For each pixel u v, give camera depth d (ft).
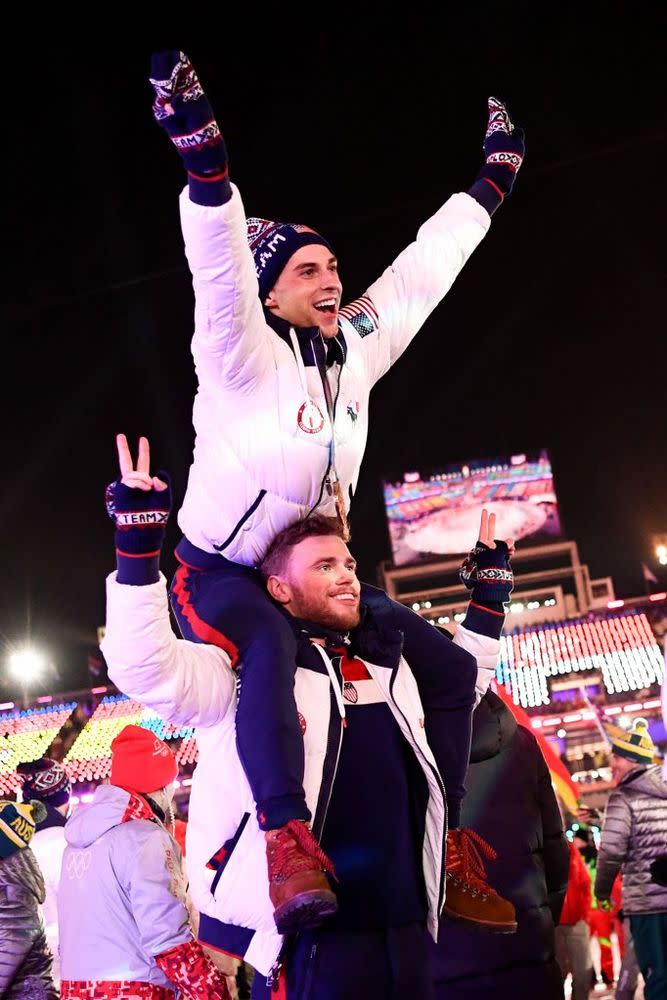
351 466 8.63
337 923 7.47
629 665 36.11
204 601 7.92
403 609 8.52
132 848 11.66
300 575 7.97
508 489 73.51
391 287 9.57
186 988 11.26
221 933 7.61
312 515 8.26
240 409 8.05
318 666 7.80
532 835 11.92
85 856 11.91
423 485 75.15
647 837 17.97
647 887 17.87
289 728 7.21
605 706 37.81
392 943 7.63
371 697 8.04
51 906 18.57
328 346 8.61
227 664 7.73
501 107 10.69
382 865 7.66
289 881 6.62
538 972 11.50
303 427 8.07
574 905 18.47
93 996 11.48
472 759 11.88
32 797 18.35
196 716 7.46
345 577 8.04
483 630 9.59
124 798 12.17
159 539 7.18
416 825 7.95
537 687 36.63
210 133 7.06
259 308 7.79
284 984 7.40
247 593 7.82
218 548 8.23
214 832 7.54
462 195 10.36
